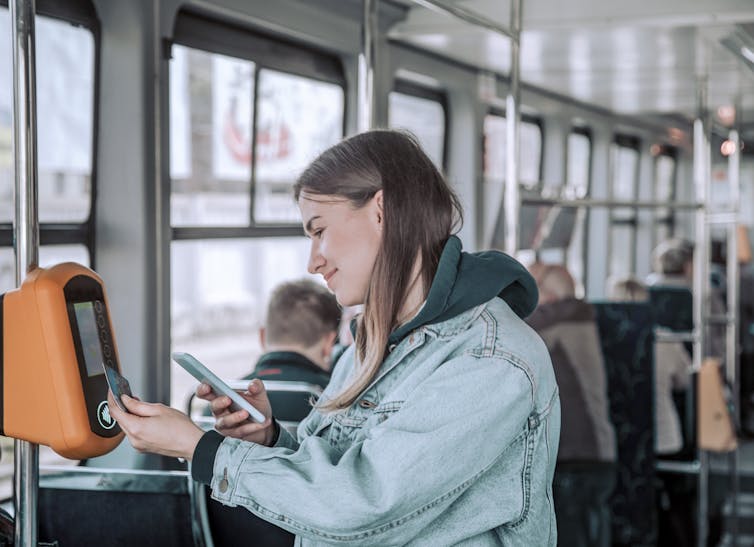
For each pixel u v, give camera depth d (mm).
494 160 5574
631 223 8672
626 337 4211
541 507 1346
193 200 3234
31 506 1419
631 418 4223
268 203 3658
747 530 5016
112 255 2951
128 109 2908
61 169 2801
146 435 1322
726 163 10570
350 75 4070
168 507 1916
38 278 1371
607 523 3855
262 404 1504
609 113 7488
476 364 1284
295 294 2963
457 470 1242
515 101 2789
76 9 2795
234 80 3410
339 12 3811
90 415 1377
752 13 3562
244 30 3449
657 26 3803
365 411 1380
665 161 9375
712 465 6320
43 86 2691
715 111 7598
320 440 1323
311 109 3889
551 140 6586
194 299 3865
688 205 4602
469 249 5246
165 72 2996
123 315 2961
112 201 2941
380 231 1354
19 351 1374
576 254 7551
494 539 1337
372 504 1218
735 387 5391
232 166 3430
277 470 1273
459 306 1327
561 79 5680
